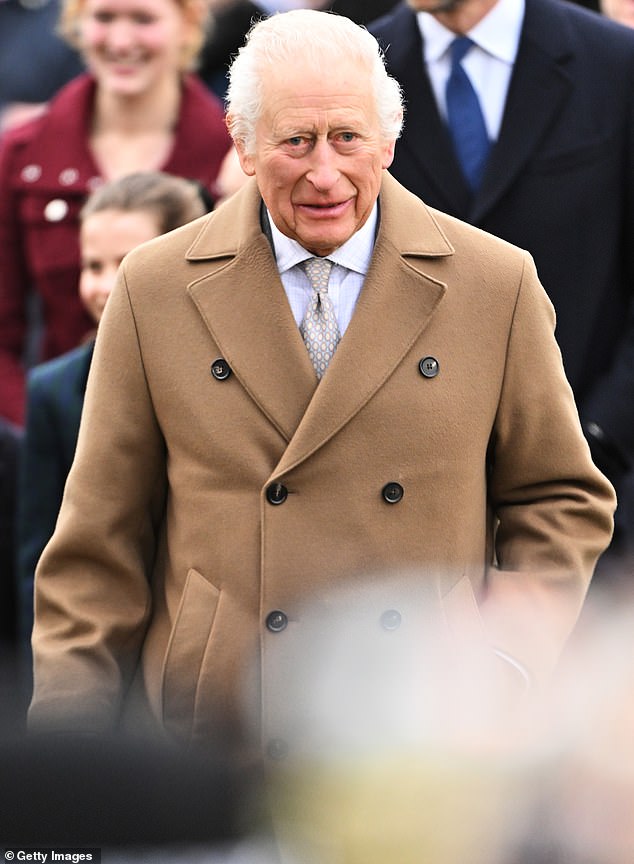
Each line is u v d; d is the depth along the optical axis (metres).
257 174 11.91
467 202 16.52
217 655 12.03
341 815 6.44
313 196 11.64
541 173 16.28
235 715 11.98
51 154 20.56
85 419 12.59
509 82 16.47
